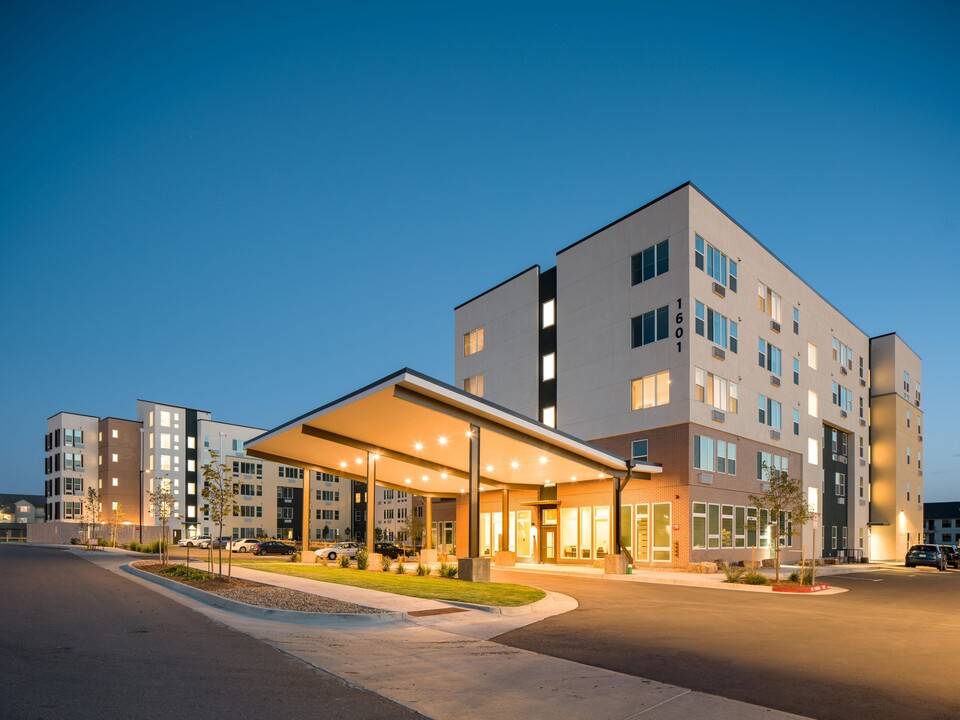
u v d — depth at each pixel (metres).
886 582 28.84
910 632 13.53
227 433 98.00
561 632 13.00
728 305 36.53
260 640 11.56
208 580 21.55
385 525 98.75
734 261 37.66
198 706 7.48
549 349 41.44
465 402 22.31
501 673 9.42
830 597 20.97
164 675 8.80
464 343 49.28
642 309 35.53
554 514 38.47
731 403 35.94
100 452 91.81
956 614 16.80
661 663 10.21
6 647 10.42
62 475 89.12
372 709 7.59
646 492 33.66
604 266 38.12
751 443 37.53
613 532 30.75
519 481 38.12
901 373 58.75
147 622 13.43
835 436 50.09
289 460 36.31
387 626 13.32
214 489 23.62
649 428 34.16
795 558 41.06
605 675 9.37
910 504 58.91
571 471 32.69
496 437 25.80
